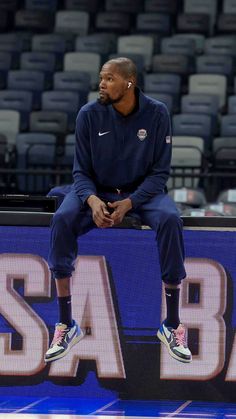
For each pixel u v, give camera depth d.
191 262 11.65
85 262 11.70
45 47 35.34
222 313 11.66
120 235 11.68
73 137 27.75
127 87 10.90
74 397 11.72
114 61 10.95
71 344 11.20
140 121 11.08
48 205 11.87
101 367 11.70
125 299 11.70
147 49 35.19
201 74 32.53
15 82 32.44
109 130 11.09
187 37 36.16
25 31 37.69
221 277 11.65
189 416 11.16
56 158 27.02
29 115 30.27
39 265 11.70
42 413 11.16
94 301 11.70
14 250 11.70
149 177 11.08
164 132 11.12
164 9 38.25
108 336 11.70
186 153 26.59
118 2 38.59
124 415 11.13
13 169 25.42
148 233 11.66
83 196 10.79
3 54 34.59
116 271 11.70
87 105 11.21
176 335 11.03
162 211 10.63
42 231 11.68
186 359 10.96
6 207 11.89
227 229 11.60
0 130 29.38
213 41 35.34
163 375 11.70
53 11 39.06
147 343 11.70
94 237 11.68
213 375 11.66
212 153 27.06
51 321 11.72
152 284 11.66
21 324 11.73
